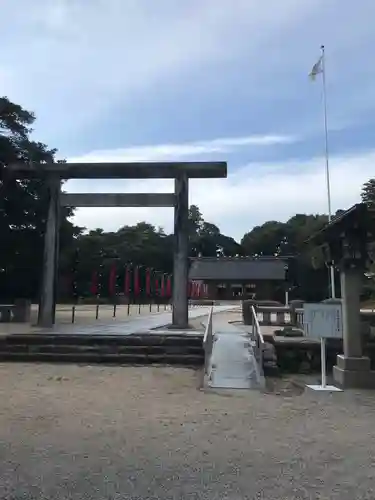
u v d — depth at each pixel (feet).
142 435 20.01
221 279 179.11
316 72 113.91
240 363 36.60
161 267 223.51
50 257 57.11
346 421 22.75
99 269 191.52
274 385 32.78
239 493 13.94
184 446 18.51
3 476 15.21
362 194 156.25
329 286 136.77
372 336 38.47
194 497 13.65
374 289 121.70
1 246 80.69
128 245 220.64
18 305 66.49
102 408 25.02
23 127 83.97
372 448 18.43
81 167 57.26
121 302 165.68
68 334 44.60
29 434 20.04
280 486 14.51
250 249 268.82
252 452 17.81
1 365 39.11
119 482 14.75
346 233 32.60
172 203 57.62
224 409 25.14
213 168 56.85
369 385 31.42
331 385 32.35
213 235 287.69
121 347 41.52
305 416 23.72
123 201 58.23
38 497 13.58
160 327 54.08
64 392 29.09
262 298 175.22
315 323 31.48
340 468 16.15
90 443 18.83
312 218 234.58
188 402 26.81
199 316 80.69
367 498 13.66
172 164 57.00
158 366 38.91
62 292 174.70
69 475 15.31
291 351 39.73
